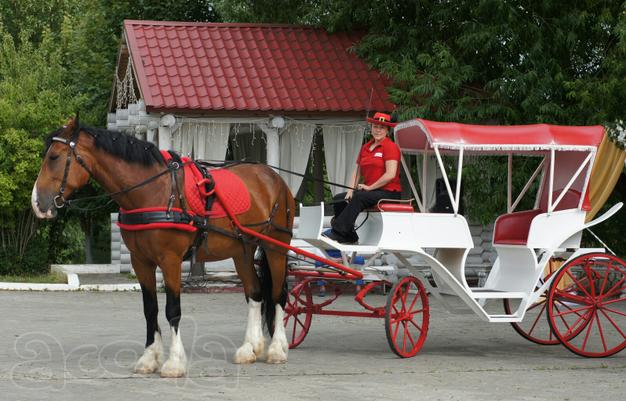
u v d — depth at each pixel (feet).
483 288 38.04
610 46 61.21
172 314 30.58
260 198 34.14
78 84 93.50
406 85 63.67
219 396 26.94
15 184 71.72
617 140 52.95
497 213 61.98
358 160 37.81
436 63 62.23
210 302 54.44
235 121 61.36
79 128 30.32
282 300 34.73
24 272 77.30
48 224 83.66
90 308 50.62
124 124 69.10
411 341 35.88
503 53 63.82
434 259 35.06
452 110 62.54
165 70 62.80
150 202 30.50
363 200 35.58
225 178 33.17
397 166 36.19
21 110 72.95
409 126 36.42
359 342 39.60
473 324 46.37
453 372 31.76
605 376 31.40
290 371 31.50
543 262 36.37
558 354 36.81
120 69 73.82
